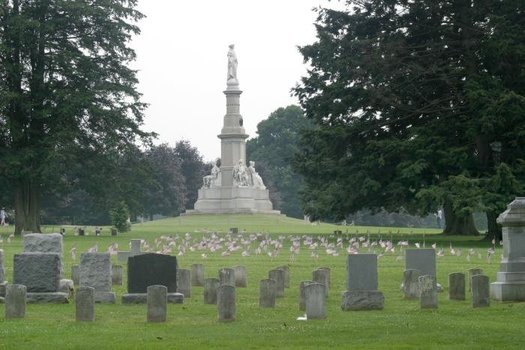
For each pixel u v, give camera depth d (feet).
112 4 295.48
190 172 627.05
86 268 106.93
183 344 73.36
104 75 299.17
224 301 88.58
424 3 251.19
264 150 654.94
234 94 454.40
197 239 250.16
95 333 80.23
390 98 249.96
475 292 98.68
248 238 249.34
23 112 290.76
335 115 272.31
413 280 108.99
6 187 299.58
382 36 259.80
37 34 288.51
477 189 225.35
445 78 242.99
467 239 256.73
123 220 314.55
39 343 74.38
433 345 72.64
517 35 236.63
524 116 230.07
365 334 78.84
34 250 110.63
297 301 107.86
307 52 281.54
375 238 259.39
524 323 85.92
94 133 298.97
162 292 88.69
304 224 410.11
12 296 90.79
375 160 252.42
